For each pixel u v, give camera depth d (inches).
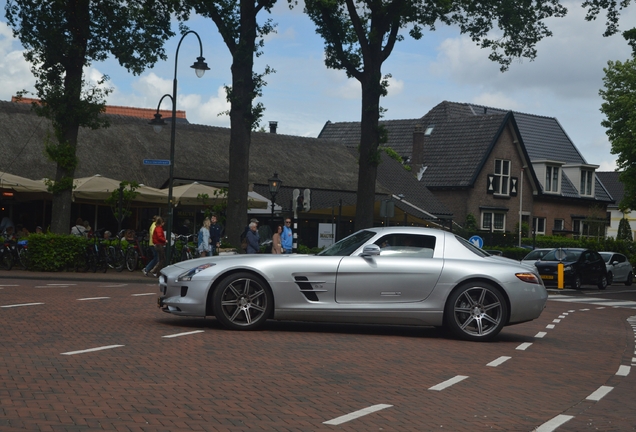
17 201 1275.8
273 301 459.2
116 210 1128.2
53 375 300.5
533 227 2315.5
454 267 468.8
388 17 1026.1
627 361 433.4
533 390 325.1
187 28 1080.8
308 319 462.6
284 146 1854.1
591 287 1384.1
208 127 1750.7
